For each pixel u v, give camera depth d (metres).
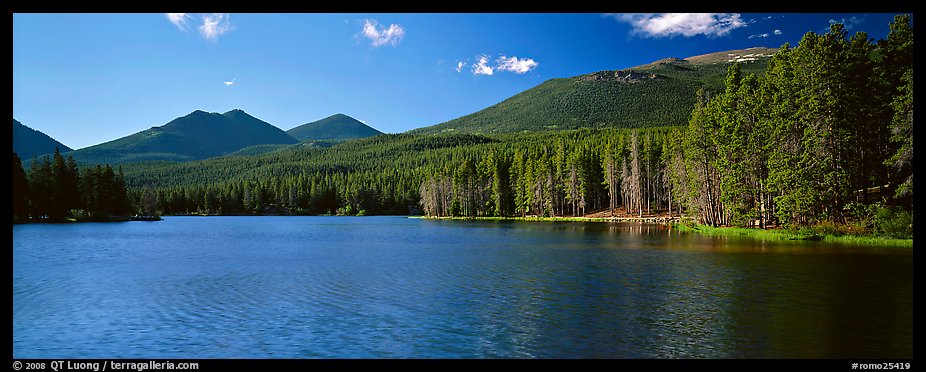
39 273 33.16
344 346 16.48
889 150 50.16
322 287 26.72
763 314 19.38
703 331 17.33
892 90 49.12
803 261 33.31
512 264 35.41
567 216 133.62
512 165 147.75
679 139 84.31
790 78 54.56
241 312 21.09
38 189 116.69
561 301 22.38
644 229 79.56
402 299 23.27
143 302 23.31
